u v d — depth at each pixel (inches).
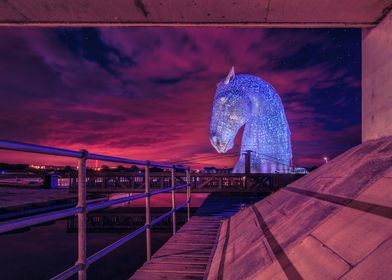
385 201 45.0
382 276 30.3
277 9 76.3
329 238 47.4
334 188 70.1
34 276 187.9
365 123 96.9
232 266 72.3
